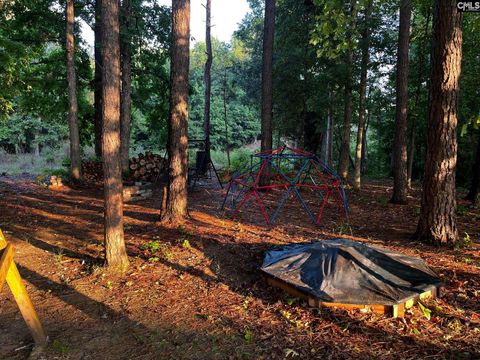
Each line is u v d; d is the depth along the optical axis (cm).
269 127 1222
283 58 1509
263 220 820
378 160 2386
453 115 589
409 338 350
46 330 371
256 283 474
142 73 1553
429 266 507
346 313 392
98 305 423
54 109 1512
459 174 1711
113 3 473
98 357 328
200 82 3450
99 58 1503
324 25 484
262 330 369
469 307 404
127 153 1400
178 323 385
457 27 566
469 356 321
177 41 728
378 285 411
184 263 545
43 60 1454
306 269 448
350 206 1005
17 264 545
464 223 789
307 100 1516
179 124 754
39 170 1728
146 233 695
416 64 1377
